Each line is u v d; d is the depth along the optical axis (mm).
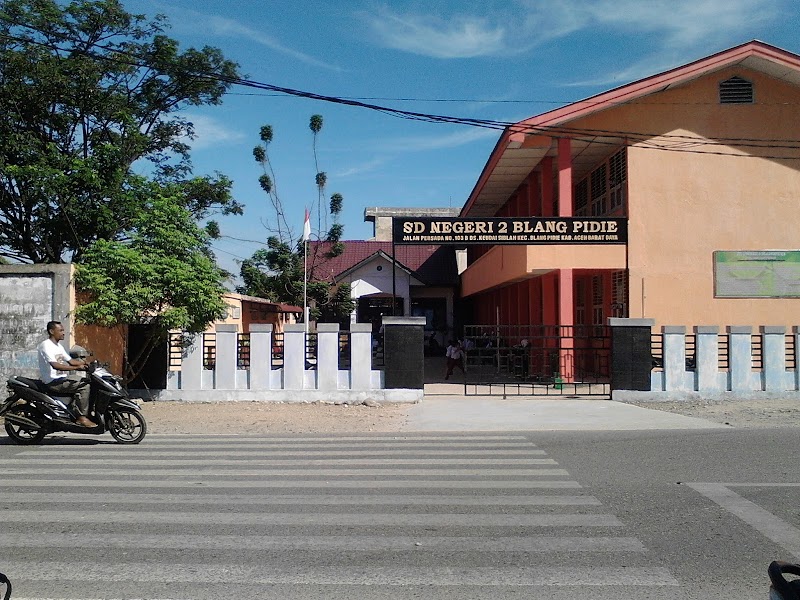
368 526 6121
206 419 13430
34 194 18266
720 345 17078
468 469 8562
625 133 18594
